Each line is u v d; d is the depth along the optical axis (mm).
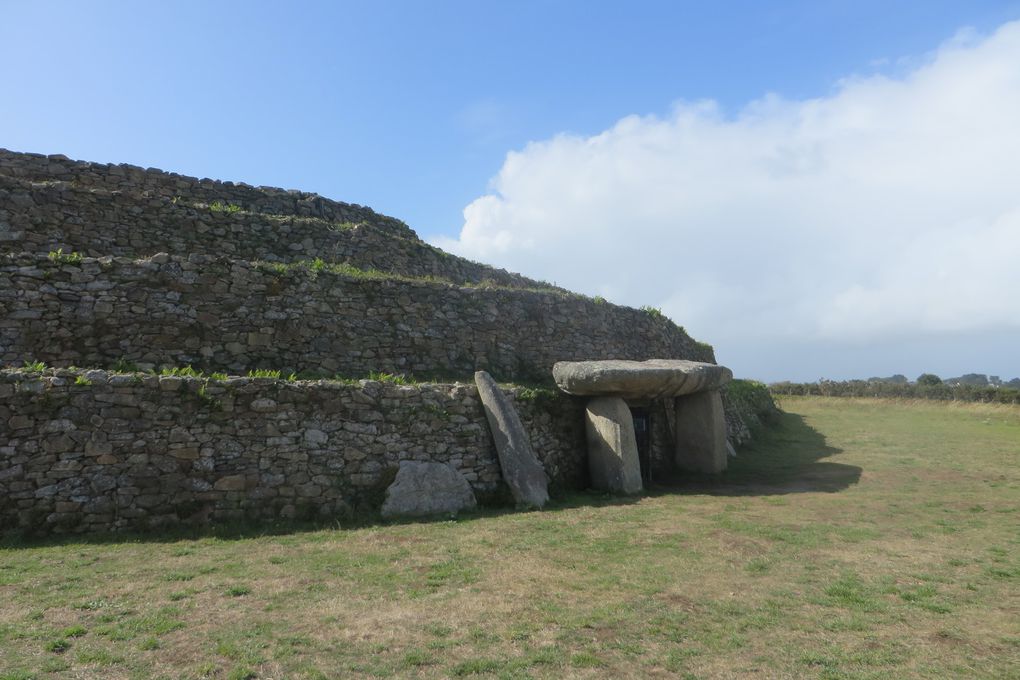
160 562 6305
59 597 5207
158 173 14656
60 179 13477
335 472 8602
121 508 7441
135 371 9320
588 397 11922
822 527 8125
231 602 5203
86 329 9391
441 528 8008
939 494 10438
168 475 7715
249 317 10711
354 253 14992
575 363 11945
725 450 13945
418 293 12875
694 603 5312
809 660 4238
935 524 8273
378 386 9312
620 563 6477
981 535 7680
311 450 8516
